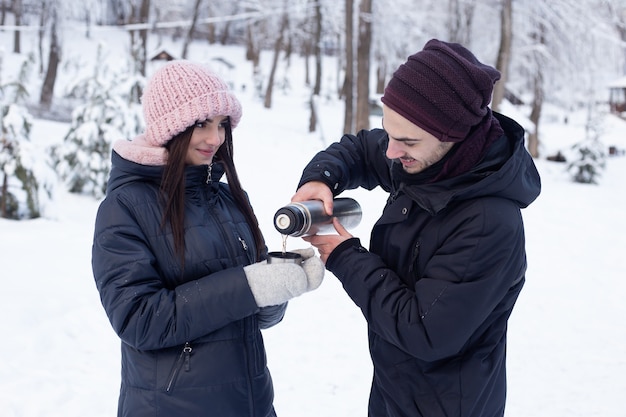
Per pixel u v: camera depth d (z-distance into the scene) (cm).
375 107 2908
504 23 1748
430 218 155
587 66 1956
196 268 167
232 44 5128
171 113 162
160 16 3594
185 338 156
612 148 2558
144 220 164
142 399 164
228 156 190
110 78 955
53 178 788
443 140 141
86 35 3234
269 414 183
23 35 3522
